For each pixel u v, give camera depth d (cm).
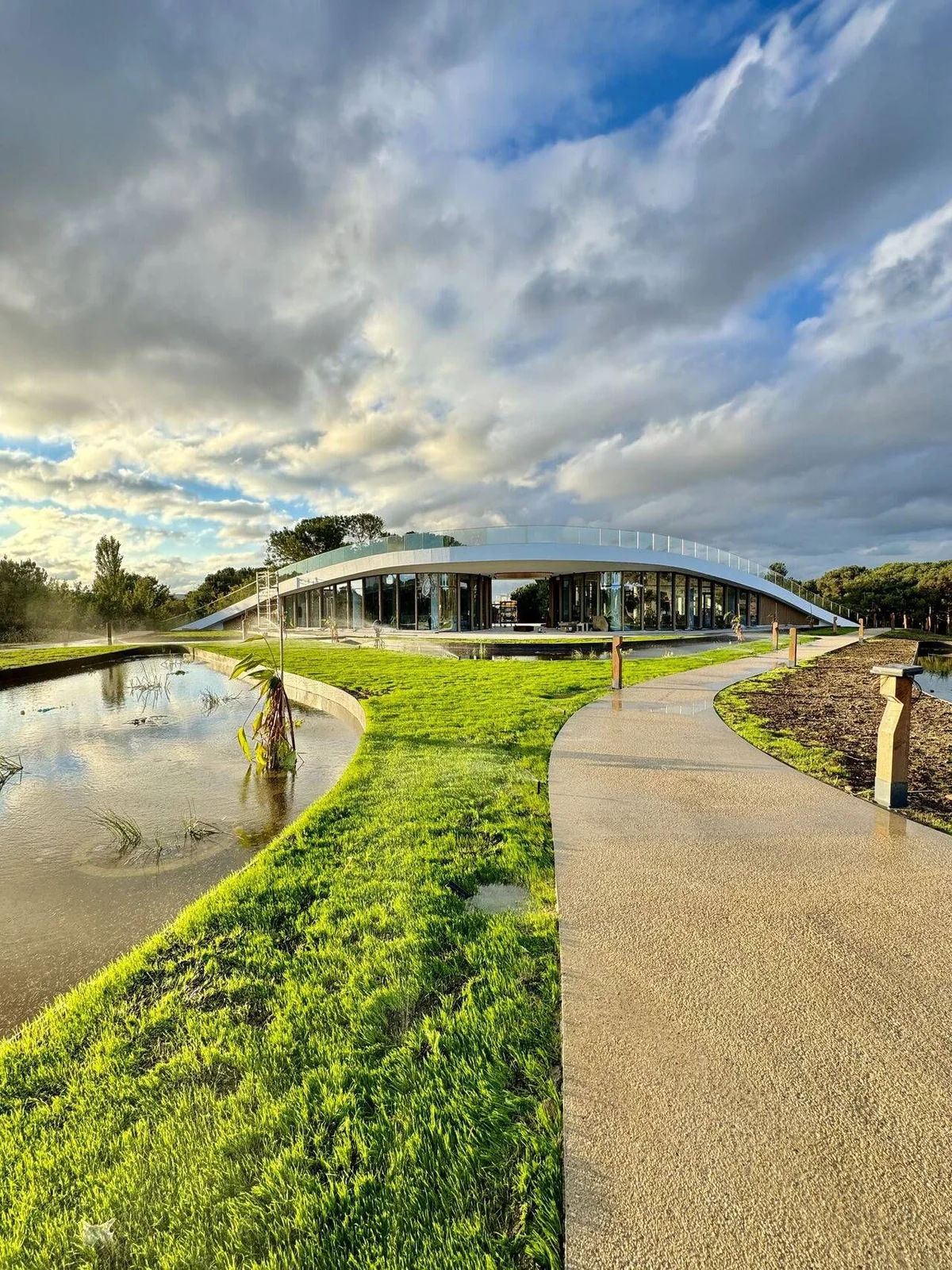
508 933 267
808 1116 164
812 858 339
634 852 349
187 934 278
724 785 479
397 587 2731
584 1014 207
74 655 1798
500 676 1199
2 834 466
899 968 233
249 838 457
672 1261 127
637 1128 161
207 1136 167
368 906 297
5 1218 146
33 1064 198
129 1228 142
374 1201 146
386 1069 189
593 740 638
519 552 2456
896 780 423
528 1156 157
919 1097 170
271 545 5769
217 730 860
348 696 951
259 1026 213
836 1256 127
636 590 2802
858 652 1845
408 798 457
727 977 228
